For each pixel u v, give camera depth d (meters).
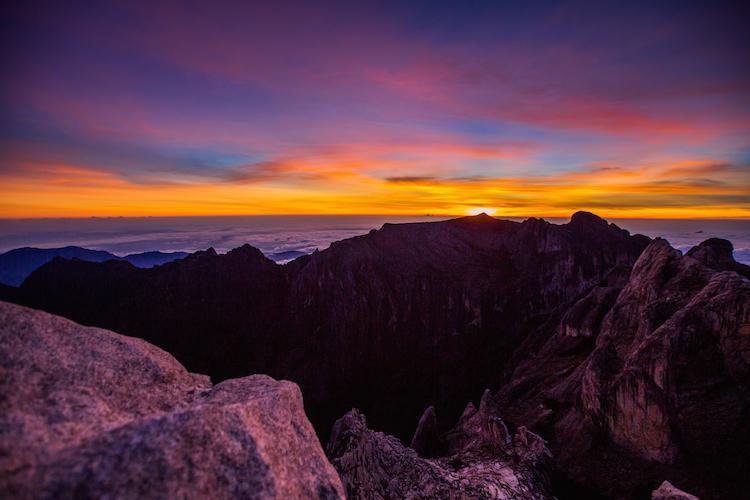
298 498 10.35
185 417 9.62
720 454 27.36
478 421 42.97
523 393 52.16
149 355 12.96
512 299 115.56
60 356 11.05
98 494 7.58
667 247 52.72
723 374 31.03
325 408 105.56
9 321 11.20
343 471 20.98
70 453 8.17
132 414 10.52
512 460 28.30
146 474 8.23
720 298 33.50
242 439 10.13
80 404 9.84
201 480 8.82
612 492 28.61
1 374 9.63
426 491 21.39
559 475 28.72
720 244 61.72
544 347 67.19
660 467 28.95
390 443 26.58
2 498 7.00
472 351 110.69
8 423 8.45
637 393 31.75
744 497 24.52
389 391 106.25
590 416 35.59
